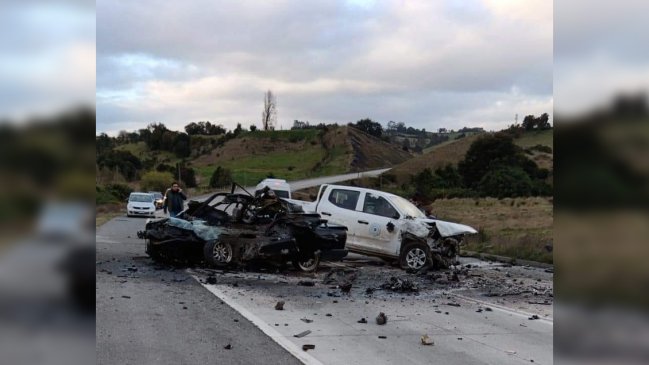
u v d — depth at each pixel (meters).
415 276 12.09
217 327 6.94
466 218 31.48
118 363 5.33
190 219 12.64
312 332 6.93
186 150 120.81
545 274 12.85
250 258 11.78
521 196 51.78
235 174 101.19
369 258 15.15
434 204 45.97
